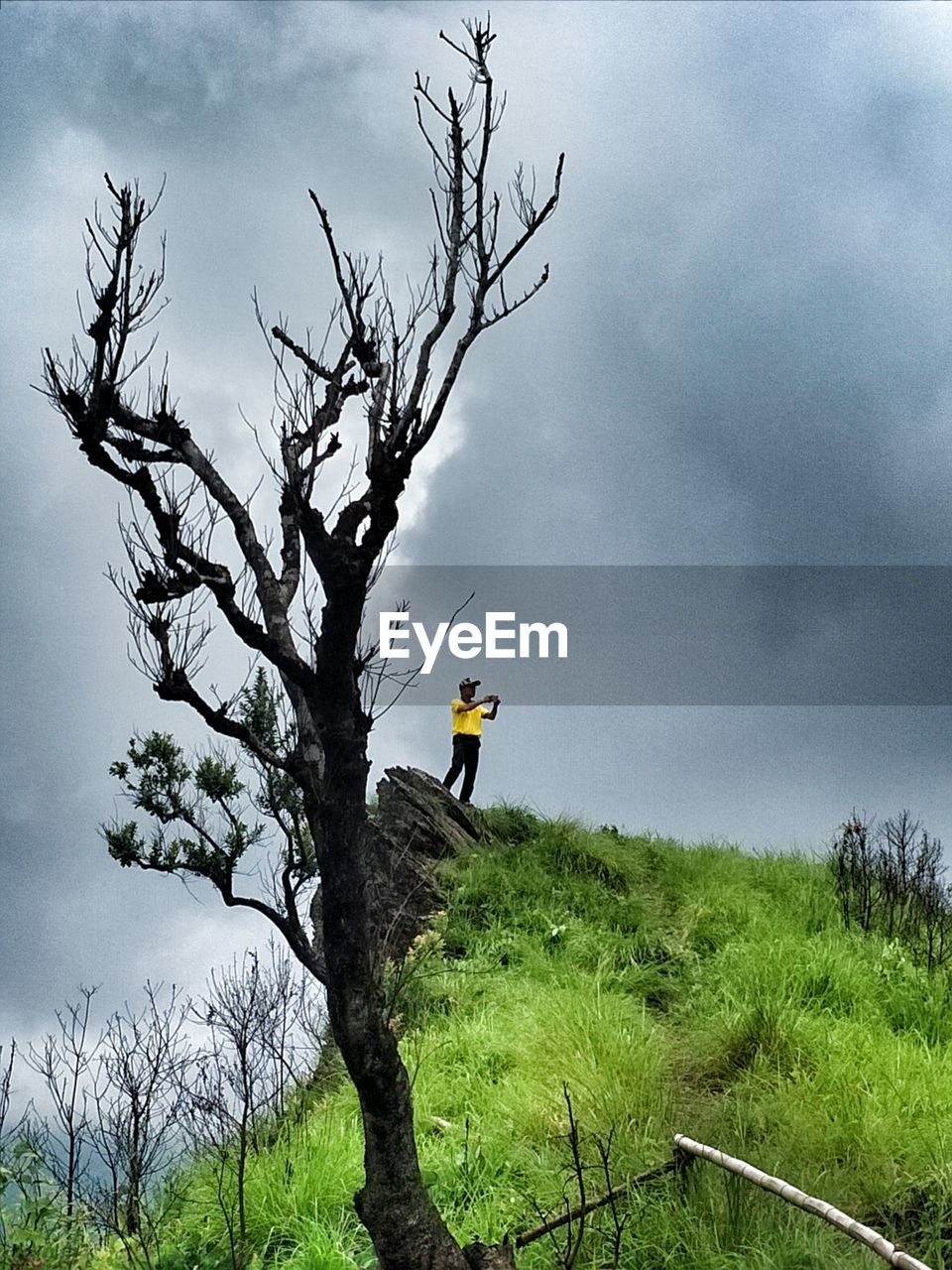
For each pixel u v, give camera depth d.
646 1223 6.06
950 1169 6.34
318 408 5.59
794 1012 8.65
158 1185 7.33
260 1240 6.79
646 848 14.88
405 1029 9.73
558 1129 7.24
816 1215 5.58
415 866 12.56
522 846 13.87
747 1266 5.59
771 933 11.06
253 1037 7.17
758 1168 6.50
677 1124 7.24
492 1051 8.70
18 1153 6.71
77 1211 6.89
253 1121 7.73
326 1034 9.65
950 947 10.91
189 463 5.04
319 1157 7.35
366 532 4.81
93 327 4.68
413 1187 4.97
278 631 4.95
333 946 4.82
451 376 4.89
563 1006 8.98
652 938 11.48
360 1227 6.73
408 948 11.31
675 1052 8.60
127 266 4.72
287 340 5.64
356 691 4.97
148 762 7.66
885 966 10.09
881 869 12.43
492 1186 6.90
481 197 5.01
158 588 4.83
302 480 4.97
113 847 7.46
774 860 14.36
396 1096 4.90
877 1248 4.99
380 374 5.08
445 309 4.92
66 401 4.84
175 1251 6.61
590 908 12.29
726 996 9.40
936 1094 7.35
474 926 11.88
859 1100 7.22
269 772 7.38
